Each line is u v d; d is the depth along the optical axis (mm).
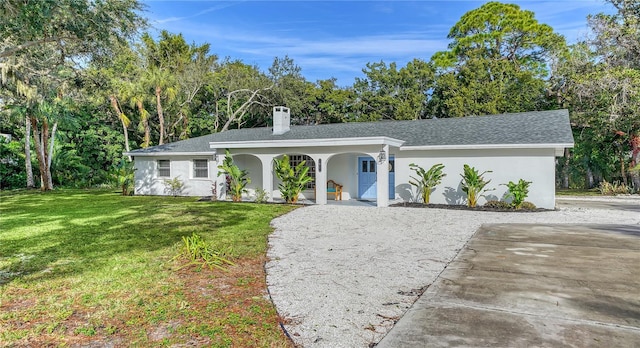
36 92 14703
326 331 3512
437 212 11758
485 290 4480
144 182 19375
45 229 8812
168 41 33938
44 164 21000
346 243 7367
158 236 7945
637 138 18984
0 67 12930
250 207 13023
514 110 25141
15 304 4125
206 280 5004
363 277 5152
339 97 32406
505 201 12844
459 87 26953
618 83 18359
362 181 16312
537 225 9234
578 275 5004
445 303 4090
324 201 14055
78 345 3197
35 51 14602
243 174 15539
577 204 14570
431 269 5504
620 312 3734
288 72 34594
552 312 3762
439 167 13352
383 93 31500
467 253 6430
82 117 24938
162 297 4344
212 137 20438
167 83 24234
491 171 13055
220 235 8078
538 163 12406
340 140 13336
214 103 34219
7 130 25391
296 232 8539
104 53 15055
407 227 9164
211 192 17781
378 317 3820
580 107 21281
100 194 18984
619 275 4969
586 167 24000
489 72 26594
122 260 5965
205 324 3629
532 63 27828
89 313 3871
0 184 22625
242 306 4113
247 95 33875
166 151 18297
